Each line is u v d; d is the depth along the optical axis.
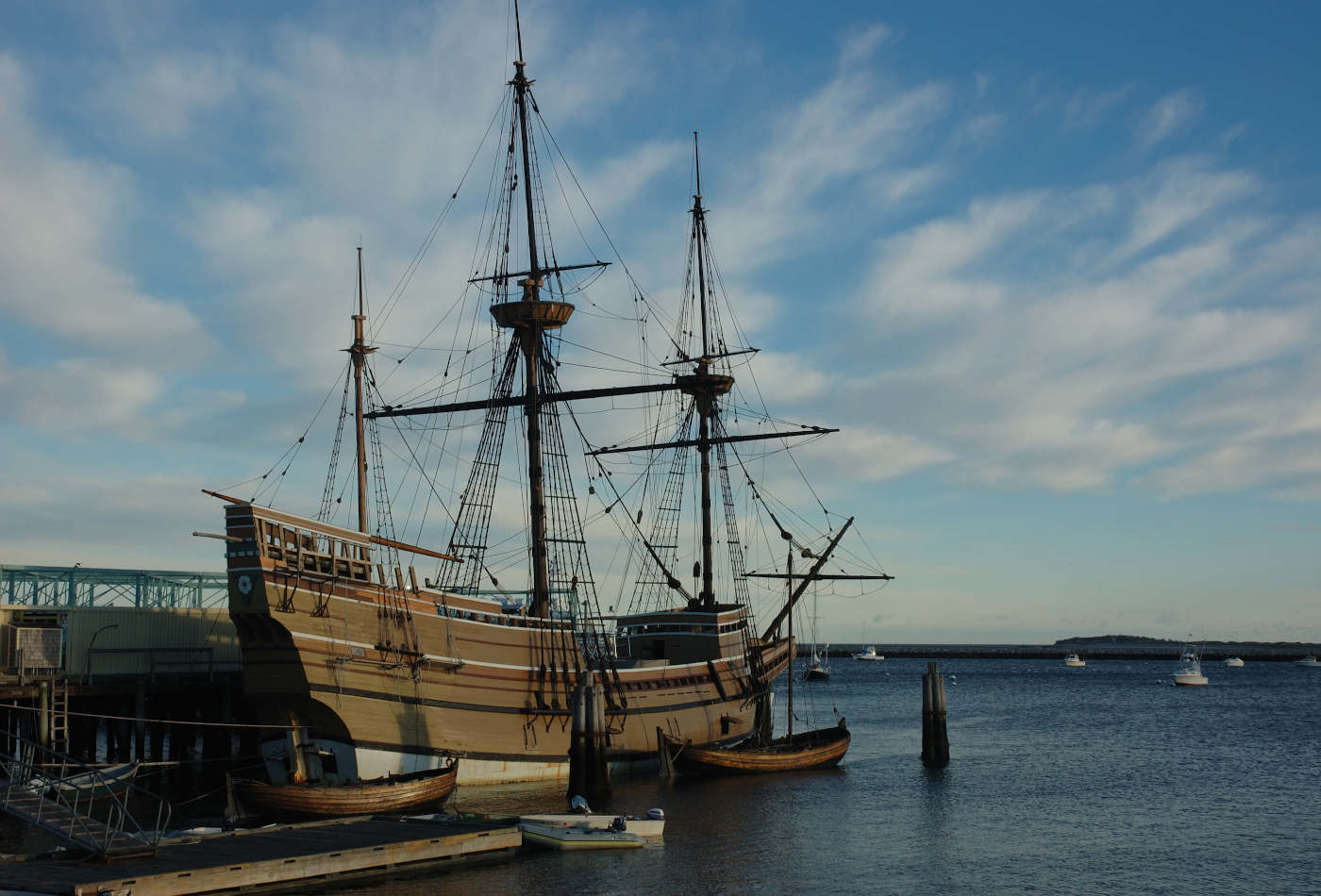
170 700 91.81
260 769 77.69
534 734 76.06
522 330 87.88
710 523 107.50
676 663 92.50
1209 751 110.19
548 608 84.69
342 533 66.31
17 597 78.75
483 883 50.06
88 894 41.88
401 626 68.06
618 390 105.81
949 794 78.88
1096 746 115.38
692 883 51.56
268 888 47.28
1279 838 64.19
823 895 50.41
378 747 66.38
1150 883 53.56
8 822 62.28
